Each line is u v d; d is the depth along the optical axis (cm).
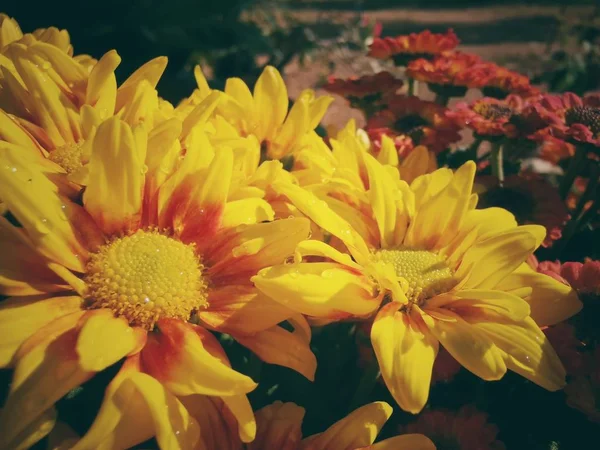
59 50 10
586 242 16
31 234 8
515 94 18
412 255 10
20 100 10
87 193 9
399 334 8
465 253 10
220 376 7
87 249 9
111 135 8
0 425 7
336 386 12
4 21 12
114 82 10
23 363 7
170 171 9
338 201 11
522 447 11
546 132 16
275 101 12
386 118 18
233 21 29
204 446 8
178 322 8
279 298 8
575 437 11
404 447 8
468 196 10
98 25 27
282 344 8
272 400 11
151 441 10
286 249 9
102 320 8
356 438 8
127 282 8
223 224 9
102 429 7
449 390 12
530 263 12
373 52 20
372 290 9
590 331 11
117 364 10
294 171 12
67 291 8
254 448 9
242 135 12
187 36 28
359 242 10
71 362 7
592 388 10
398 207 11
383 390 12
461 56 18
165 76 26
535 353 9
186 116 11
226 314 9
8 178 7
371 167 10
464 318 9
